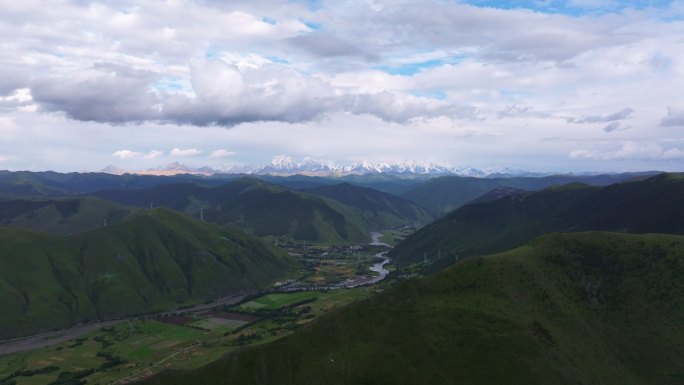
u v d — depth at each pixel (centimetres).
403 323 16362
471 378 14438
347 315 16875
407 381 14338
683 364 16912
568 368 15162
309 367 15138
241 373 15175
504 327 16000
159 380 15200
